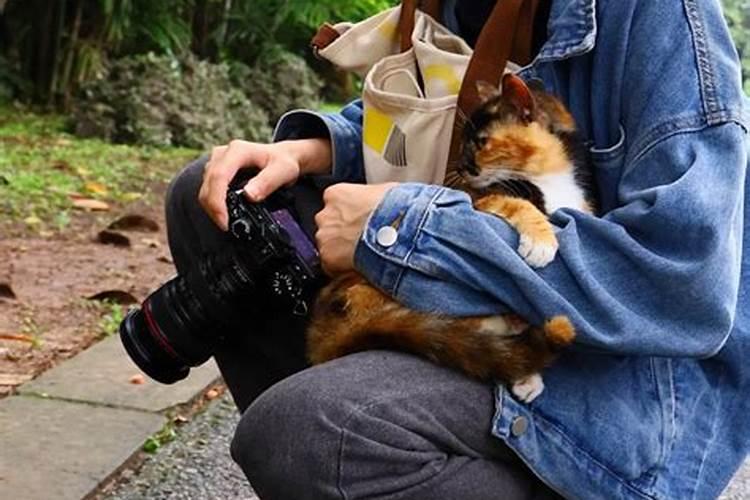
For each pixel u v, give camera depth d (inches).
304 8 345.1
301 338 76.8
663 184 61.5
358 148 80.4
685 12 64.7
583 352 63.0
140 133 289.6
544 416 62.2
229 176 74.5
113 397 115.8
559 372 63.1
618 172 65.8
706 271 59.4
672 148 61.7
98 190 221.6
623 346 59.4
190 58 313.4
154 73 297.3
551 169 66.4
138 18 323.0
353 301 63.6
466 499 61.4
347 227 64.0
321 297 66.9
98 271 165.2
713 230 59.6
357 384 59.9
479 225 60.6
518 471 63.9
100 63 318.0
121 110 292.4
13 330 135.4
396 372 61.0
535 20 69.5
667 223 59.7
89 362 125.1
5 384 117.8
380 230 61.9
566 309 59.1
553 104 67.2
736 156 61.9
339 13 350.0
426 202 62.1
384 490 59.2
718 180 60.9
